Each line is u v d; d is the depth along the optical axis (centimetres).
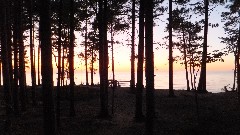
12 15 2677
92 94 3534
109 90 3959
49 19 1124
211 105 2623
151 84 1364
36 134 1741
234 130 1680
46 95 1126
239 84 2783
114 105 2906
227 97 3073
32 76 2878
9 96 2200
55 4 2053
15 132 1775
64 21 2738
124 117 2292
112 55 3112
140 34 2056
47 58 1122
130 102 3073
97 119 2197
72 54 2273
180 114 2297
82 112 2531
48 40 1122
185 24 2747
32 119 2161
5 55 2155
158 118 2162
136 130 1822
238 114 2106
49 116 1130
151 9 1363
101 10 2208
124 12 2725
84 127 1927
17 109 2241
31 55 2864
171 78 3291
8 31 2367
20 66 2473
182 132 1698
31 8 2720
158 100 3058
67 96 3359
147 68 1369
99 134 1759
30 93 3591
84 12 2616
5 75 2178
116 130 1844
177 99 3077
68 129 1873
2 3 2114
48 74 1125
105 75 2273
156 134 1678
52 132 1134
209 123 1817
